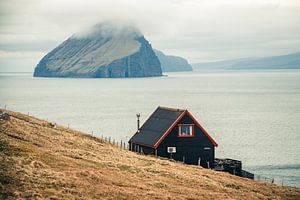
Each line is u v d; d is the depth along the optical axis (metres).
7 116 63.12
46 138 59.97
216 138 128.25
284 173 86.81
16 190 34.84
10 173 38.34
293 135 134.88
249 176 69.56
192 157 73.38
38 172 40.38
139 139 76.81
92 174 43.00
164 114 77.88
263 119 177.25
